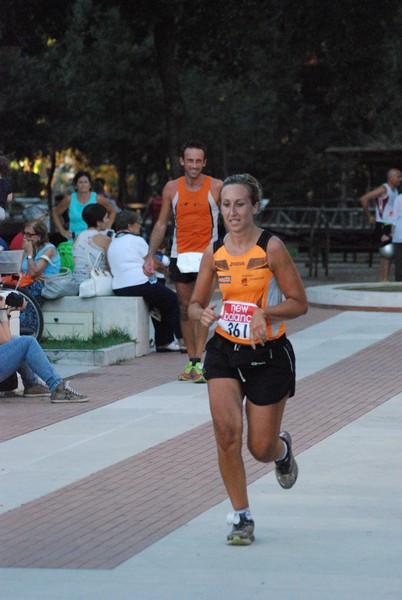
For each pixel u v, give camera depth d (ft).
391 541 23.79
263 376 23.67
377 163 120.57
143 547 23.75
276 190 181.88
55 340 53.98
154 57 133.69
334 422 36.88
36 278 53.42
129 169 197.88
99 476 30.19
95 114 152.46
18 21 105.91
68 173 247.91
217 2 107.55
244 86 159.84
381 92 140.77
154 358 53.21
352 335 59.11
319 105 172.76
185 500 27.58
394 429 35.63
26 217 56.08
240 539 23.62
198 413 38.91
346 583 21.16
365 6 108.37
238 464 23.71
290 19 109.29
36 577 21.91
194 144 45.21
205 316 23.77
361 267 116.57
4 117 143.64
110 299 53.72
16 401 41.91
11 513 26.68
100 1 106.11
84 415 38.78
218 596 20.59
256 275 23.52
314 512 26.13
